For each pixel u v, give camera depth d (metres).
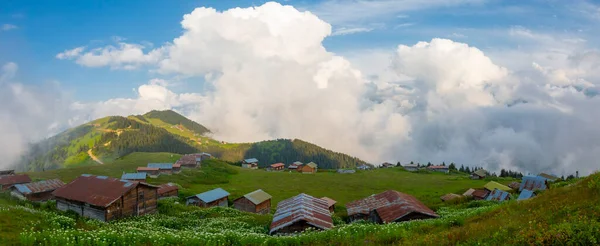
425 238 21.98
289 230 38.91
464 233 21.20
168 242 25.56
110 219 54.16
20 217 31.03
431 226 28.17
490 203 66.69
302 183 151.00
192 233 31.14
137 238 26.30
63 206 59.56
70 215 53.72
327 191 132.00
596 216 19.25
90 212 55.25
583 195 25.34
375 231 27.25
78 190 59.78
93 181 61.97
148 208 61.84
